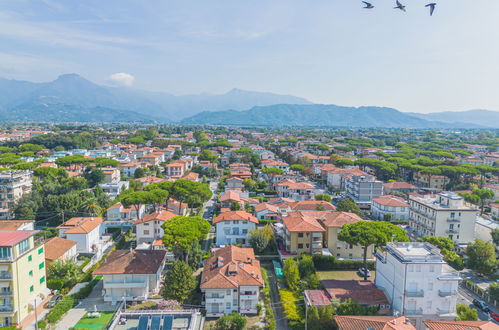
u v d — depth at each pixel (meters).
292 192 132.25
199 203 113.75
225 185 151.88
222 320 52.72
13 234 56.22
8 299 51.97
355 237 66.31
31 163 153.50
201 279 61.31
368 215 118.69
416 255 54.09
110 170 154.62
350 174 153.50
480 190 116.75
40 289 58.97
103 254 83.75
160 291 64.38
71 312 57.59
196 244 74.25
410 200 102.50
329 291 57.69
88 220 90.00
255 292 57.38
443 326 44.56
